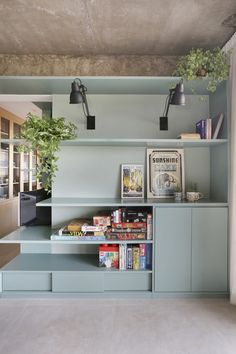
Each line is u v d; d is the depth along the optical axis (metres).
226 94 2.23
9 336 1.76
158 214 2.23
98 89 2.44
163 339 1.73
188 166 2.63
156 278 2.25
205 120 2.30
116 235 2.25
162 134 2.61
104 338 1.74
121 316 2.00
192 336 1.76
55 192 2.61
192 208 2.24
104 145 2.57
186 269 2.25
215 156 2.49
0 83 2.29
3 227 4.25
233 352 1.62
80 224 2.30
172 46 2.47
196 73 2.18
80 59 2.65
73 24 2.13
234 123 2.09
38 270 2.25
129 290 2.28
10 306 2.14
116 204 2.20
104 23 2.11
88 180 2.61
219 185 2.40
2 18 2.05
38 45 2.47
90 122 2.58
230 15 2.01
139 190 2.59
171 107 2.61
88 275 2.25
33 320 1.94
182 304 2.17
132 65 2.65
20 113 4.57
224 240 2.25
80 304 2.17
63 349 1.63
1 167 4.27
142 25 2.14
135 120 2.60
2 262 3.12
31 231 2.54
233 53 2.11
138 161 2.62
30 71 2.65
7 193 4.45
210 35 2.29
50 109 2.92
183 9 1.93
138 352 1.61
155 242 2.24
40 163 2.23
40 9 1.94
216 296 2.26
